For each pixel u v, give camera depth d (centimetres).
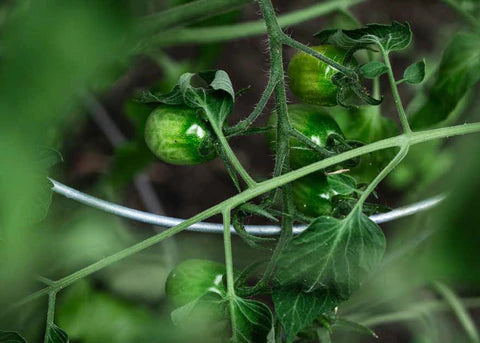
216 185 98
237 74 102
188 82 44
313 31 103
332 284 43
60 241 62
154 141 47
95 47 17
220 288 47
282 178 44
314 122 48
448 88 58
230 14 63
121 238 68
